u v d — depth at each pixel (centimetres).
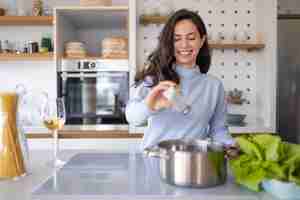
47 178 91
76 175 92
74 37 275
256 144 79
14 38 271
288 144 80
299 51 263
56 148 118
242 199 74
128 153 125
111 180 87
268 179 74
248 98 267
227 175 90
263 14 245
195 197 74
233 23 264
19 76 273
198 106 131
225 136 133
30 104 265
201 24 125
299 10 261
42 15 250
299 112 265
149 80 121
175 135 128
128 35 238
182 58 127
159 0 261
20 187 84
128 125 235
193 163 79
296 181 70
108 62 239
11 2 256
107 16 248
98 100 242
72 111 241
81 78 239
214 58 265
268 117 234
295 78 264
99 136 219
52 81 273
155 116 127
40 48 251
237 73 266
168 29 124
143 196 75
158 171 97
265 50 241
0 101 91
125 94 240
